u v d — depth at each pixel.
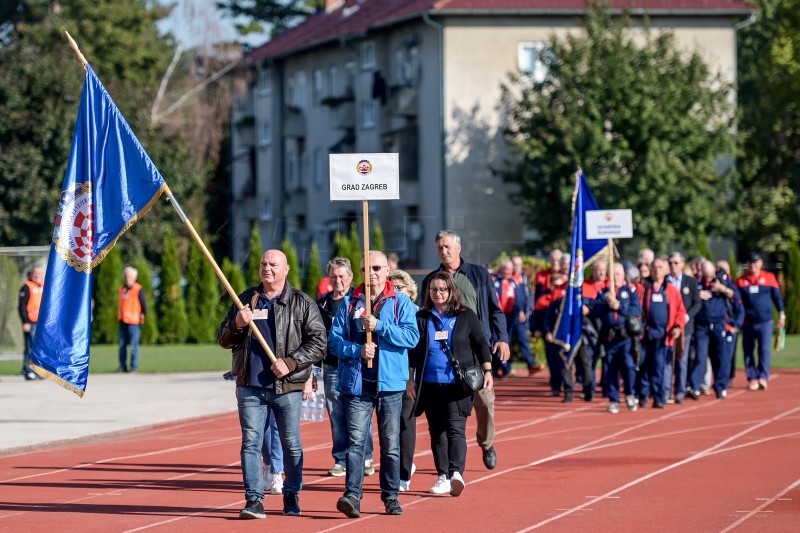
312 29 78.38
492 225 60.56
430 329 14.39
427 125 62.09
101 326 50.78
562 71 55.03
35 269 33.53
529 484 15.69
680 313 24.77
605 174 54.22
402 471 15.01
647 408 25.14
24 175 58.91
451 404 14.43
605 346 24.38
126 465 18.08
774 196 61.34
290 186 78.06
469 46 60.47
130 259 60.47
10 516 13.81
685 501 14.24
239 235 81.88
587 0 57.41
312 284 50.16
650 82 54.50
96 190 14.02
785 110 66.19
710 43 61.50
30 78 60.25
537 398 27.47
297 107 75.94
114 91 63.03
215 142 71.81
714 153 55.69
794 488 15.07
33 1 73.19
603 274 25.89
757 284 28.67
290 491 13.48
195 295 51.81
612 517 13.30
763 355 28.70
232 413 25.47
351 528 12.80
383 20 64.44
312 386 14.05
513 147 58.75
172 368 37.66
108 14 74.12
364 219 13.85
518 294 31.12
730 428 21.45
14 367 39.09
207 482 16.38
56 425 22.78
